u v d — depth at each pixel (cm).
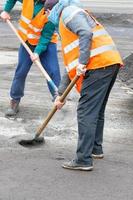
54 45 1219
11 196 790
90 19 893
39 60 1208
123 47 2350
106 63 884
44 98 1378
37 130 1048
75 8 877
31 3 1185
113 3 4200
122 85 1606
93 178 874
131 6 3997
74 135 1100
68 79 932
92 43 884
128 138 1096
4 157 954
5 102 1318
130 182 863
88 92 892
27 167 910
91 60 883
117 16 3300
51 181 854
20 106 1286
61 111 1262
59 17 900
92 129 898
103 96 902
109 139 1084
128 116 1252
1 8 3472
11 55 2022
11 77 1616
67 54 905
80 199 790
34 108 1277
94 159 965
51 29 1184
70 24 867
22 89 1220
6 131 1102
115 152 1009
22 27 1211
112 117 1234
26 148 1010
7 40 2428
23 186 829
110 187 839
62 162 940
